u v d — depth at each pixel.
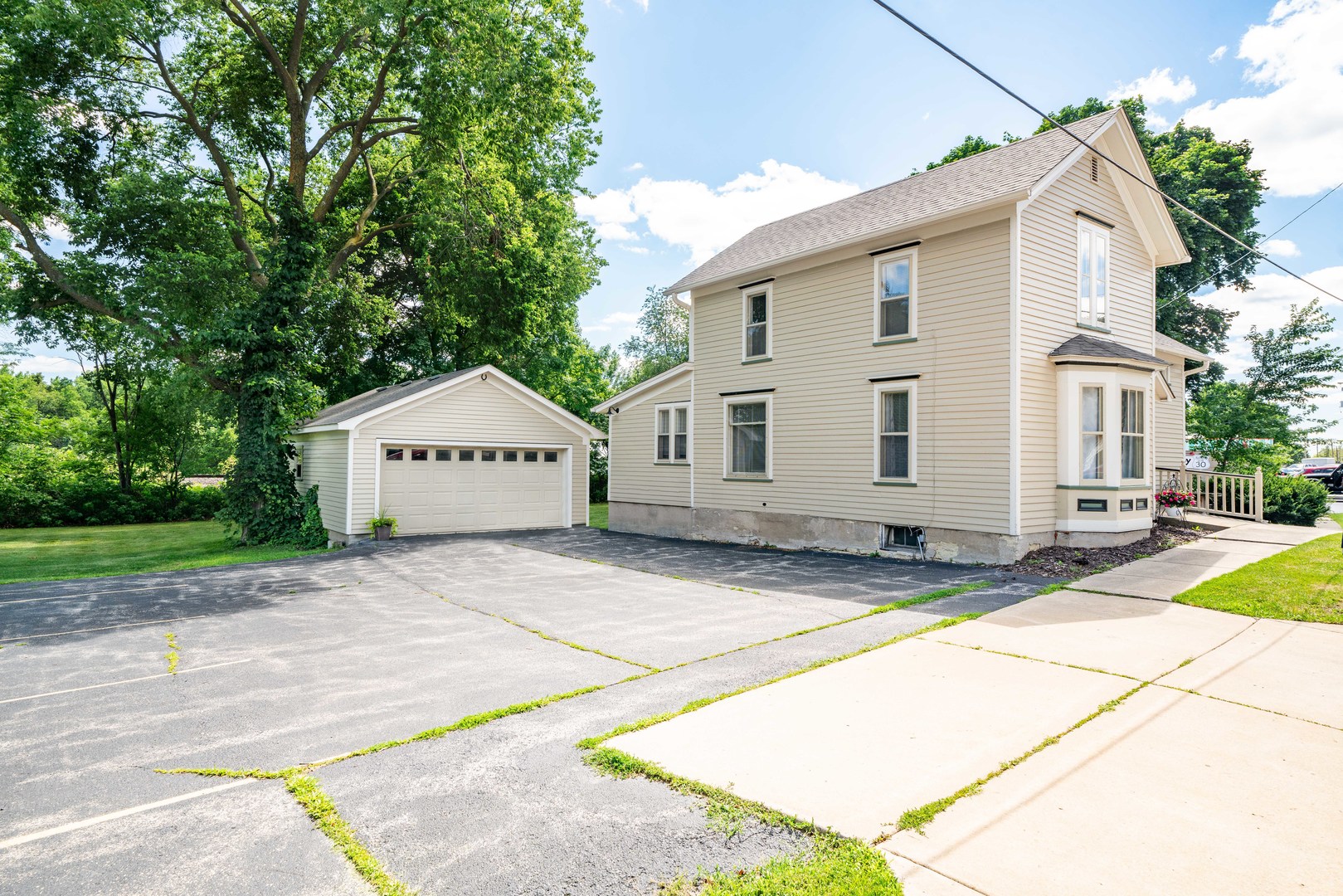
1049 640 7.02
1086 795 3.91
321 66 21.36
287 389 18.98
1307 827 3.55
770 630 7.84
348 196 26.95
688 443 17.80
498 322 27.47
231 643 7.91
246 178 25.75
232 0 20.30
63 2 16.94
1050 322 12.03
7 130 18.36
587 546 16.59
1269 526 14.16
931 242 12.58
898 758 4.41
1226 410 19.78
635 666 6.62
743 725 5.02
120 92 20.42
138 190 18.91
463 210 22.75
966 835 3.51
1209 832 3.51
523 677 6.37
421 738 4.96
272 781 4.35
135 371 25.00
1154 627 7.43
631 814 3.82
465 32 17.69
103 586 12.02
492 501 20.34
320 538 18.02
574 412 34.00
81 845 3.61
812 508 14.55
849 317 13.91
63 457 28.55
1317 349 19.92
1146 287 14.66
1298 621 7.48
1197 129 32.75
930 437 12.49
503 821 3.77
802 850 3.41
